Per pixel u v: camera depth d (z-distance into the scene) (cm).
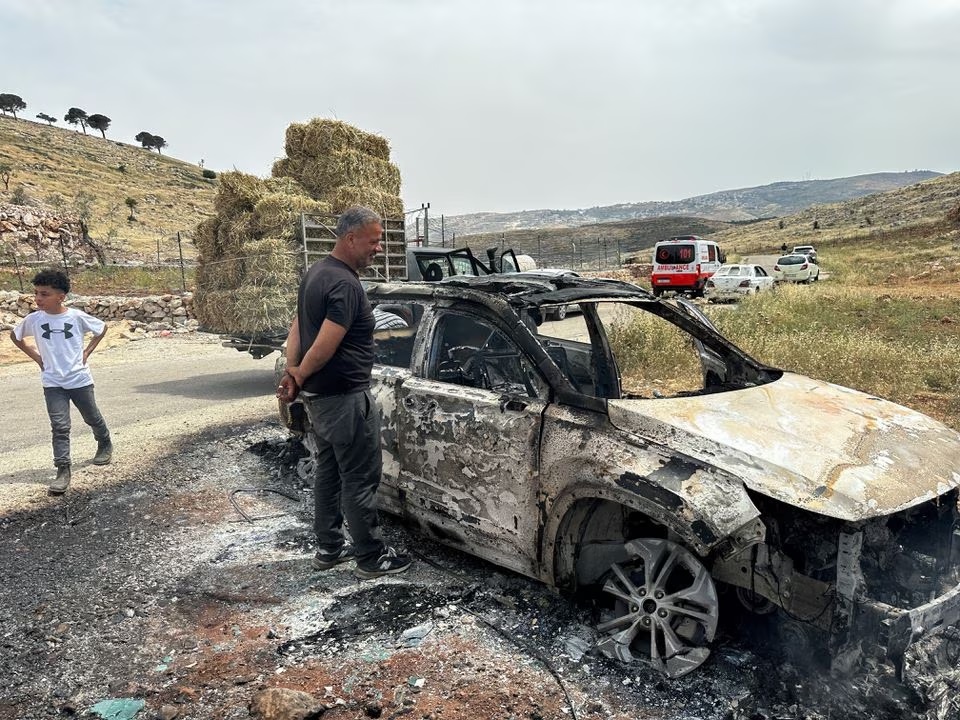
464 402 362
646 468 281
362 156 1084
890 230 5491
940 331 1270
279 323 899
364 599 358
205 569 398
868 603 258
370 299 463
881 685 275
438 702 273
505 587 366
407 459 393
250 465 592
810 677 280
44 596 370
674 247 2591
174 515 483
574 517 316
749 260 4944
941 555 310
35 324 529
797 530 276
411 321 432
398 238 1088
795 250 4441
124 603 361
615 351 465
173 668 301
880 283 2848
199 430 708
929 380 812
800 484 269
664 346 495
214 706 274
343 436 354
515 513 335
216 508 495
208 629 334
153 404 864
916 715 260
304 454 608
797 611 272
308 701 267
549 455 318
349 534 410
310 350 339
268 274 886
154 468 585
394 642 316
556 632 321
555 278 413
